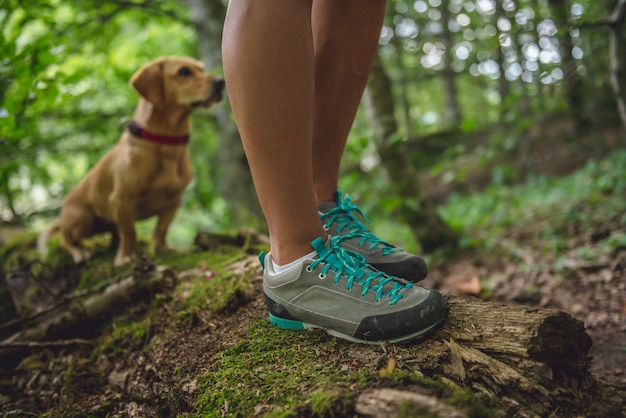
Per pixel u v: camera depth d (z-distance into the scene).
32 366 1.83
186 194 5.00
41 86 2.06
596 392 1.30
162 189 2.68
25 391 1.71
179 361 1.49
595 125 5.64
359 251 1.43
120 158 2.66
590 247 3.32
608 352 2.10
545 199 4.88
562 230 3.83
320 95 1.48
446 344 1.22
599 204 4.03
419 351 1.20
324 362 1.20
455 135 9.57
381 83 4.36
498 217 4.65
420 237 4.31
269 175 1.14
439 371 1.17
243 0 1.09
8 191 3.28
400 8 6.38
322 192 1.52
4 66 1.90
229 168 5.07
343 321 1.22
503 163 7.52
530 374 1.18
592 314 2.50
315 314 1.25
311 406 1.03
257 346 1.36
